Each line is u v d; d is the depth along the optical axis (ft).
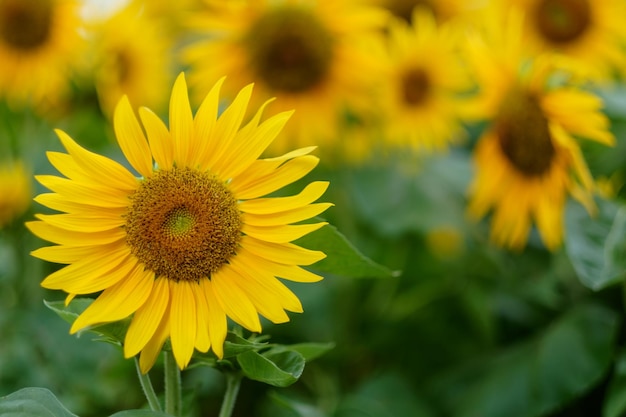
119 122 3.26
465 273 5.28
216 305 3.22
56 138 5.65
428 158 5.85
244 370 3.21
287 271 3.23
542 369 4.55
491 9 5.59
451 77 5.43
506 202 4.68
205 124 3.27
